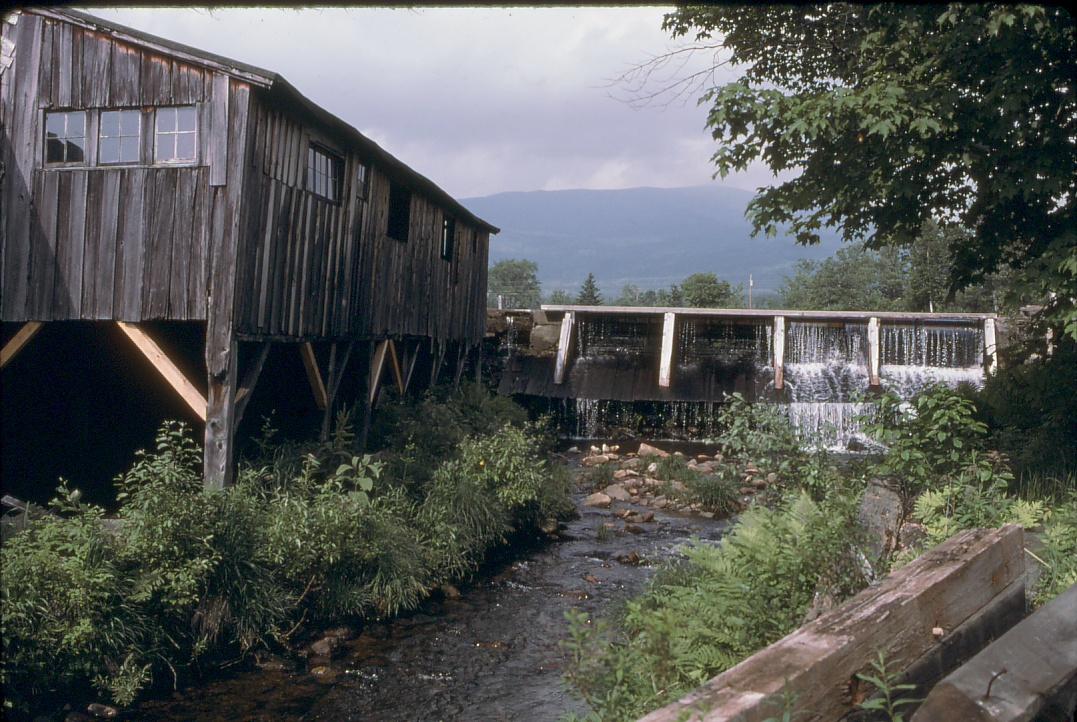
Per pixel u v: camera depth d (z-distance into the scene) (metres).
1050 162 9.14
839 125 9.66
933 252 41.34
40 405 14.12
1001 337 22.33
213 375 10.01
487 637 8.88
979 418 13.44
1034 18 8.30
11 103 10.75
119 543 7.79
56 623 6.83
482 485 12.26
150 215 10.34
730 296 59.44
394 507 10.67
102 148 10.60
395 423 15.20
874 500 6.30
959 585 3.45
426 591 9.87
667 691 3.66
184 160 10.27
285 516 8.90
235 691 7.48
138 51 10.40
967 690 2.44
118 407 15.04
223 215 10.08
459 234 20.22
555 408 24.22
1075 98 9.11
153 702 7.18
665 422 23.59
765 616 4.41
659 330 24.83
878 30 10.02
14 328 11.74
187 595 7.65
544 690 7.47
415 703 7.26
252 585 8.37
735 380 23.27
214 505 8.33
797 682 2.45
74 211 10.59
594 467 18.77
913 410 7.93
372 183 14.34
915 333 23.33
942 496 6.39
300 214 11.74
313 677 7.82
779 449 7.49
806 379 23.08
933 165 10.12
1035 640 2.66
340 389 16.89
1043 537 5.84
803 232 11.61
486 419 18.06
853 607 3.01
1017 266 11.01
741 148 10.50
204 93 10.20
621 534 13.55
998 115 9.50
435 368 19.02
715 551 5.02
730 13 11.02
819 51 11.61
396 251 15.74
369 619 9.34
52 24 10.66
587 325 25.02
